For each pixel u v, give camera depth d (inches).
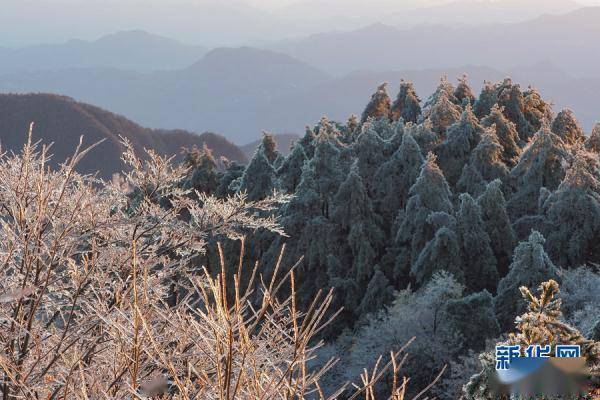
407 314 1208.8
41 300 266.8
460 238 1525.6
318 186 1786.4
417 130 2182.6
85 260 282.4
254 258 1684.3
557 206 1565.0
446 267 1489.9
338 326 1617.9
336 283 1638.8
